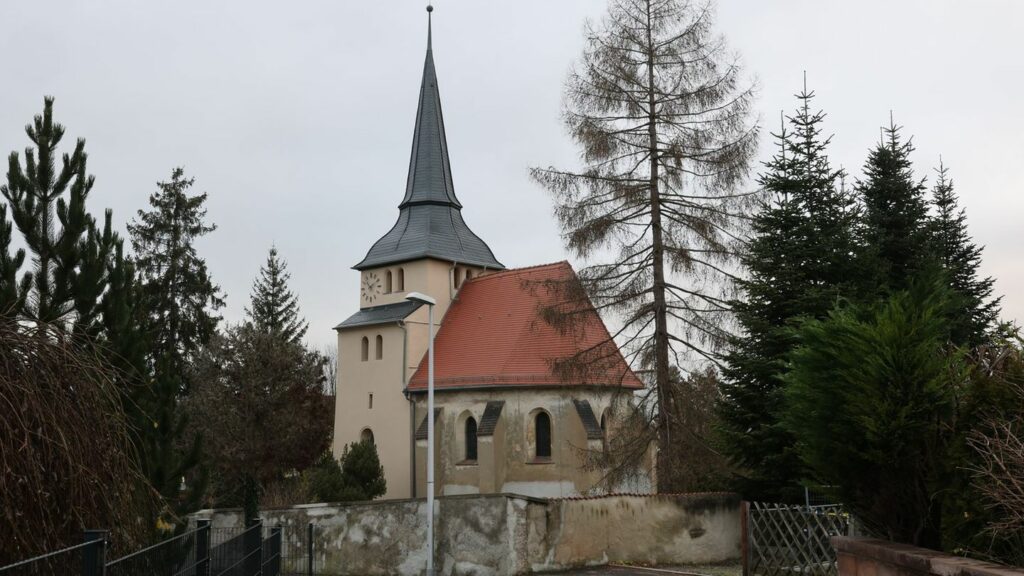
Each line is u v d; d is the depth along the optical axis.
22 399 9.34
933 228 28.83
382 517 21.81
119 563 7.44
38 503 8.93
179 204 52.16
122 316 15.00
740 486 22.78
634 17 26.00
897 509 8.57
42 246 14.65
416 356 38.38
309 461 38.50
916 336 8.16
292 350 38.72
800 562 16.61
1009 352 8.08
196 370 39.91
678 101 25.47
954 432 7.85
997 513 7.36
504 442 33.94
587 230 25.25
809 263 23.52
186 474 17.89
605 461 26.08
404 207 41.97
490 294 39.03
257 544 13.83
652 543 21.80
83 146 15.33
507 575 19.75
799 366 9.15
